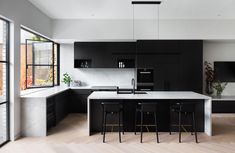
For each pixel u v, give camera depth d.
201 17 5.87
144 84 6.07
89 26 6.04
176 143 3.80
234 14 5.55
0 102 3.62
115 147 3.59
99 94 4.49
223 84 6.54
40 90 5.43
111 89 6.21
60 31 6.02
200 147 3.60
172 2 4.58
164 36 6.04
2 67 3.83
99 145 3.69
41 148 3.54
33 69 5.80
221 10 5.19
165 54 6.02
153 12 5.35
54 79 6.61
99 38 6.04
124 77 6.81
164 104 4.47
